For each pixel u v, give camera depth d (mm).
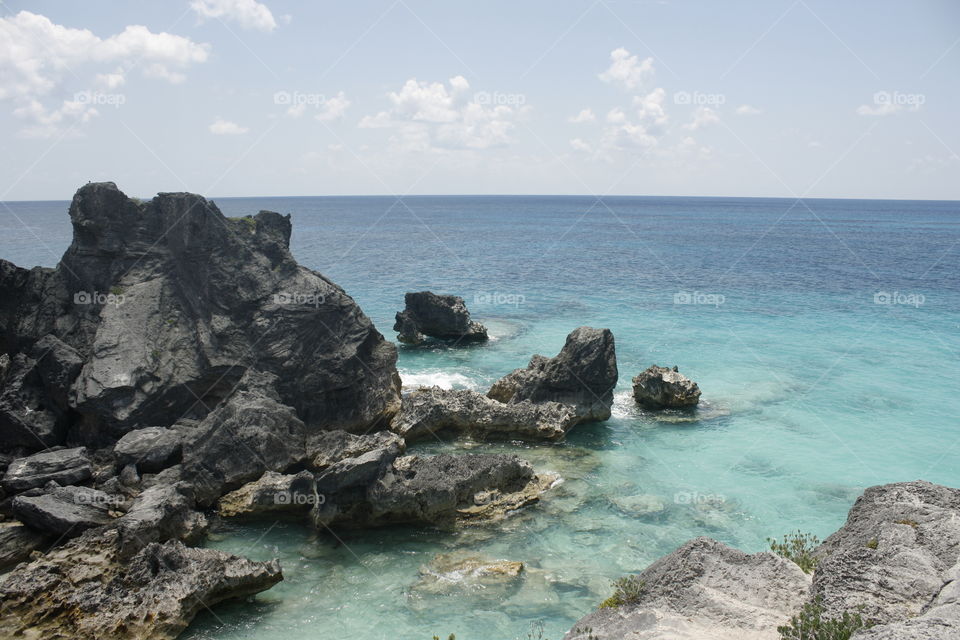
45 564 19047
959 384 40531
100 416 27062
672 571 14547
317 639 17578
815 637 11719
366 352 33500
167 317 30438
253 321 31406
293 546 22672
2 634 16562
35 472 23953
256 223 34938
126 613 17359
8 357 30031
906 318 59094
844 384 40625
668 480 27859
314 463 27594
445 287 76000
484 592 19672
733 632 12750
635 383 37500
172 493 22797
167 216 31547
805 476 28312
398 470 24875
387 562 21547
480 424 31766
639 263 100812
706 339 51625
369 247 124250
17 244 112250
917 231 181875
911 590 12844
